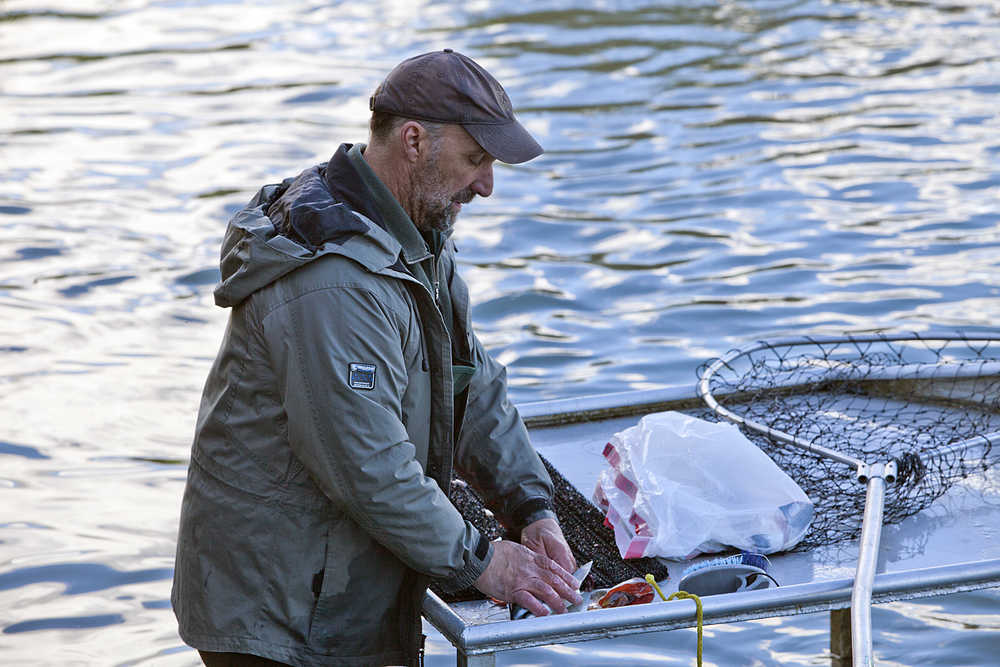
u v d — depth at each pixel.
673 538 5.79
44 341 12.62
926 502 6.33
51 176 18.33
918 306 12.85
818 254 14.55
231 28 28.83
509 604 5.24
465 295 5.72
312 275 4.90
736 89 22.48
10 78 24.61
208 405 5.31
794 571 5.64
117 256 15.04
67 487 9.80
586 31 27.36
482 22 28.45
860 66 23.80
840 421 7.51
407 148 5.06
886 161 17.92
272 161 18.92
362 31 28.03
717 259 14.53
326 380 4.86
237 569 5.17
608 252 14.92
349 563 5.16
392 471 4.92
